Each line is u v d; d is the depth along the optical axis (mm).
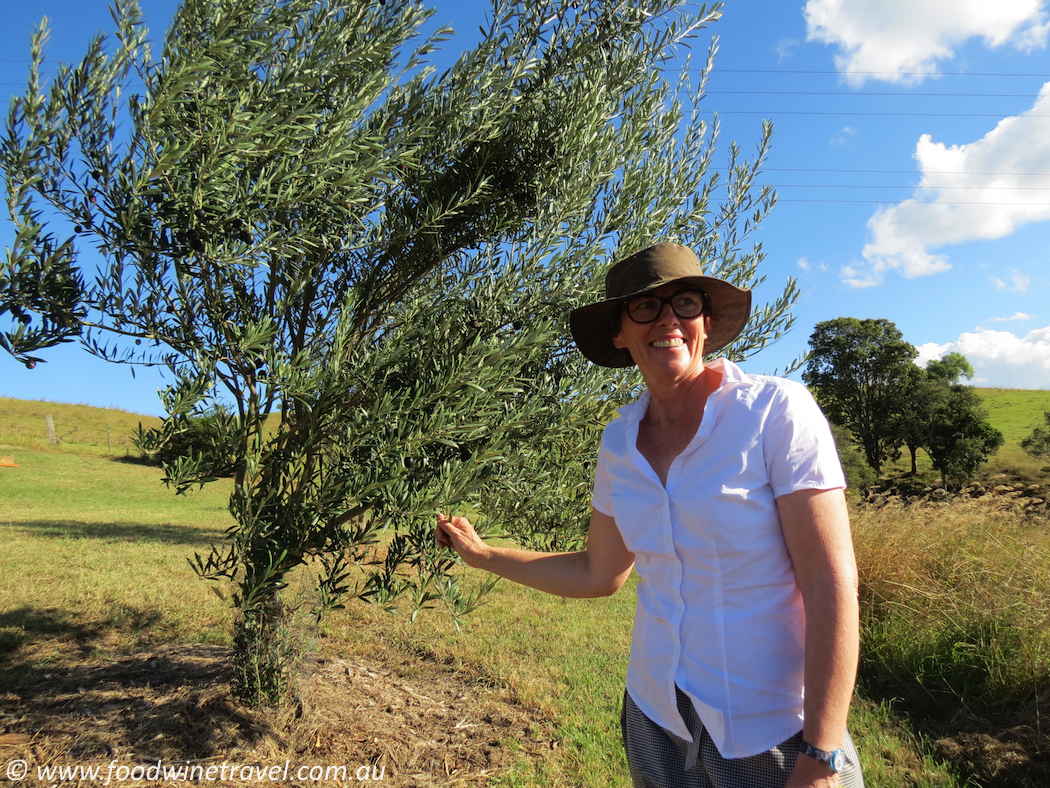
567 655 5238
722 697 1262
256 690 3438
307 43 2502
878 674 5227
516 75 2727
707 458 1324
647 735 1411
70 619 5176
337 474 2658
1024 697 4367
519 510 2865
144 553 7887
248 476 2484
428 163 2891
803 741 1126
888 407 39531
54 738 3135
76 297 2328
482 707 4121
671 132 3008
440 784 3129
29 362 2170
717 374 1473
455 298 2867
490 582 2766
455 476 2434
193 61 1974
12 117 2018
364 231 2959
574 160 2664
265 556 2652
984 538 6191
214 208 2262
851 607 1142
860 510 7270
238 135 2160
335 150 2299
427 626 5719
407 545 2904
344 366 2594
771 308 3033
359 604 6078
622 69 2850
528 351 2543
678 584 1351
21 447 21484
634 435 1541
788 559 1263
